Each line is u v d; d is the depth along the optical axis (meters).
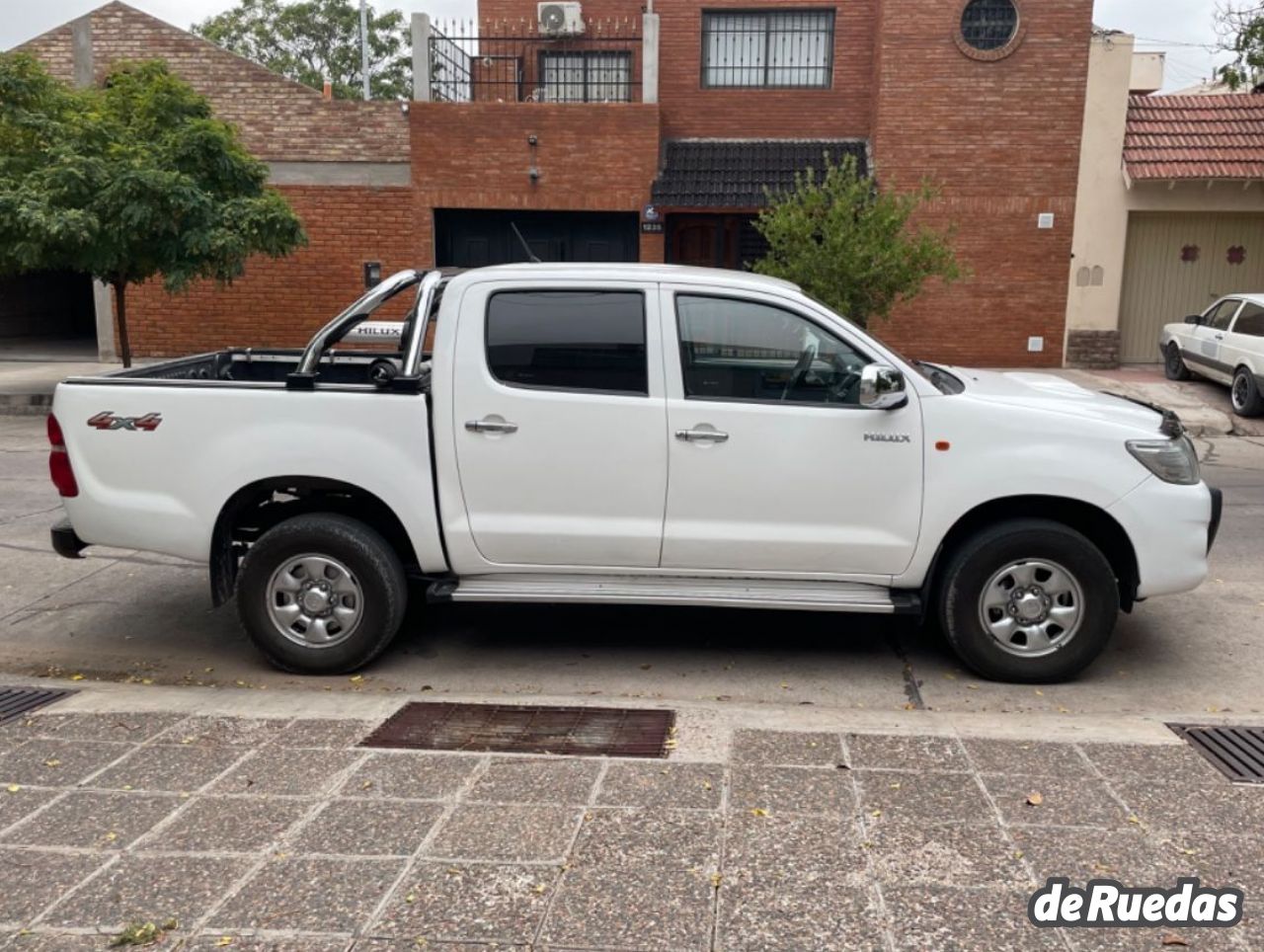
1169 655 5.80
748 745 4.23
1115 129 16.80
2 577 7.32
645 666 5.65
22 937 2.99
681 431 5.18
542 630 6.21
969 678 5.45
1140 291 17.69
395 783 3.89
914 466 5.15
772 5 17.80
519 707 4.79
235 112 17.64
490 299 5.23
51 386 15.91
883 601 5.29
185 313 18.31
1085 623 5.21
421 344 5.41
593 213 17.59
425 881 3.24
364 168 17.61
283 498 6.59
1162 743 4.27
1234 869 3.32
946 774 3.95
